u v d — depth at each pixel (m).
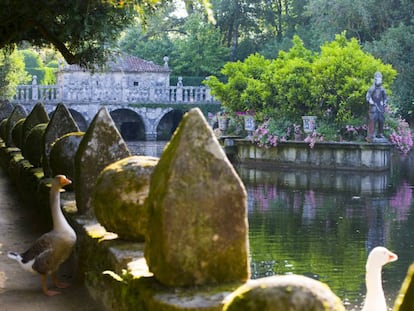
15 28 11.41
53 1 10.27
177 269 3.51
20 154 14.66
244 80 29.61
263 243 12.59
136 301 3.72
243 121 29.70
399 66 33.38
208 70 51.59
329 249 12.02
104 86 50.81
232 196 3.57
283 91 26.83
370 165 24.39
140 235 4.88
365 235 13.31
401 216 15.48
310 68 26.66
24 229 8.77
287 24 50.62
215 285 3.55
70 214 6.46
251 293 2.58
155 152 37.81
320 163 25.55
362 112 25.83
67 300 5.45
